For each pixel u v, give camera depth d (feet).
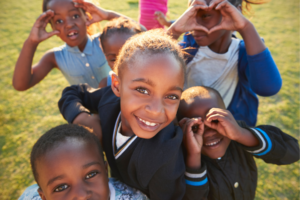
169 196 3.56
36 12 24.62
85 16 6.46
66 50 6.66
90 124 3.85
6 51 17.12
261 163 8.73
